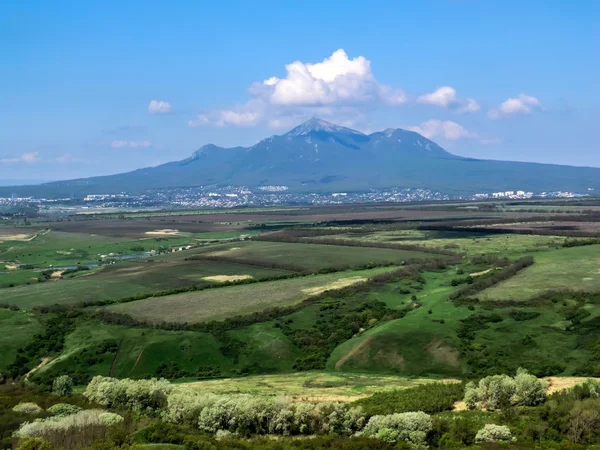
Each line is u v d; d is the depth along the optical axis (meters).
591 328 135.38
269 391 115.44
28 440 81.31
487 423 88.06
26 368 141.25
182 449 81.88
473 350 134.00
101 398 109.19
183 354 144.38
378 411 96.44
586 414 85.19
